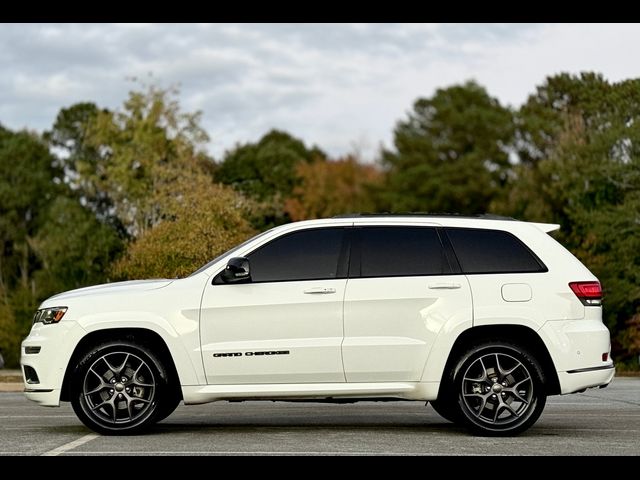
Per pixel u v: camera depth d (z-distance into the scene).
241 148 56.41
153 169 39.50
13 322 52.91
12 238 71.81
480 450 8.21
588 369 9.27
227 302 9.26
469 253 9.43
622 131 41.12
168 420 10.93
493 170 82.25
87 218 60.72
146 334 9.34
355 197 75.31
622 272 40.34
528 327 9.24
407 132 87.00
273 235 9.48
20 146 74.06
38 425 10.27
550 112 64.25
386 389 9.20
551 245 9.52
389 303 9.23
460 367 9.17
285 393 9.19
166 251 24.38
